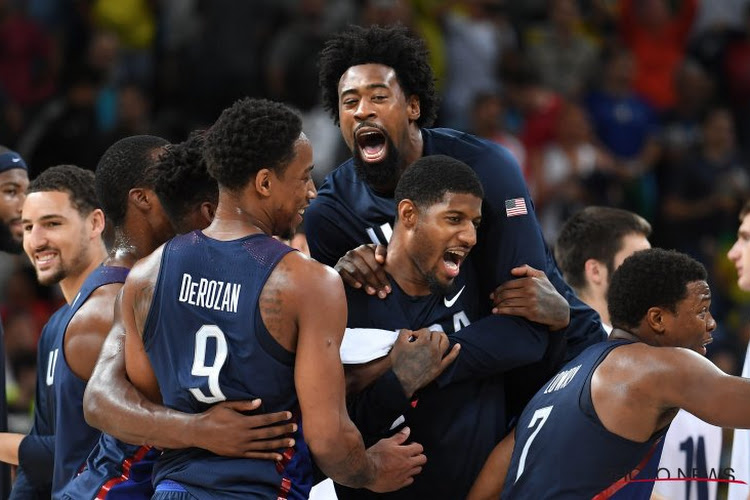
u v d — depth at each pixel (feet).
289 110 40.86
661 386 42.86
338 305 39.55
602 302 58.85
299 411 40.65
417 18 122.62
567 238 60.08
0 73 113.50
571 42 130.21
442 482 47.06
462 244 44.37
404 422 46.65
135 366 41.47
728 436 59.67
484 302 48.65
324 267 40.06
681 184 117.91
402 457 43.32
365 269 46.34
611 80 126.31
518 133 120.57
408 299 46.52
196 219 44.27
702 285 45.83
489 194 47.52
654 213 119.55
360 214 48.88
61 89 114.83
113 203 47.70
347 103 47.44
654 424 43.47
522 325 46.65
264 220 40.81
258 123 40.14
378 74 47.19
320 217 49.70
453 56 122.42
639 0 136.05
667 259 46.03
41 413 52.06
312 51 113.50
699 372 42.73
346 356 45.39
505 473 46.73
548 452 44.27
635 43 136.05
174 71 118.21
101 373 42.04
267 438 39.37
